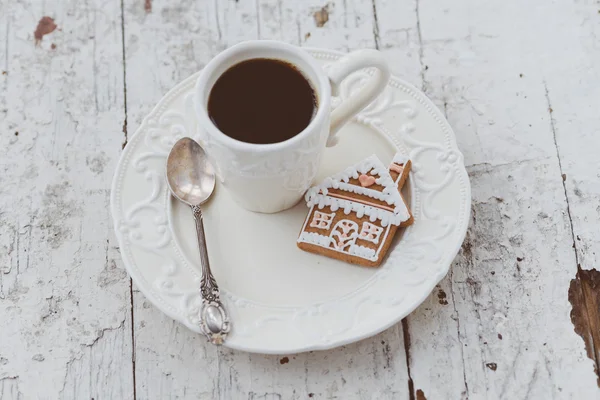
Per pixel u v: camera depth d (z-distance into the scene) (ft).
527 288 1.90
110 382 1.86
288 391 1.84
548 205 1.97
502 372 1.85
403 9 2.17
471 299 1.89
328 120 1.72
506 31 2.14
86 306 1.91
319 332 1.75
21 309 1.91
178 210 1.89
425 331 1.87
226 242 1.86
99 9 2.18
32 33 2.16
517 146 2.02
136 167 1.89
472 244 1.94
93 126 2.07
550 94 2.07
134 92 2.10
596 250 1.93
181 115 1.94
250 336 1.74
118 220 1.84
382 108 1.94
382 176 1.85
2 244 1.97
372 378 1.85
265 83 1.76
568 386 1.83
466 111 2.06
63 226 1.98
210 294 1.77
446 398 1.83
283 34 2.17
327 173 1.93
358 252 1.81
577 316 1.88
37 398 1.86
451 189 1.86
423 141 1.91
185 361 1.87
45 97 2.10
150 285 1.78
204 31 2.17
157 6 2.19
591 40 2.12
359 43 2.15
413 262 1.80
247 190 1.79
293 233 1.87
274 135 1.72
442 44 2.14
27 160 2.04
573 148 2.02
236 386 1.85
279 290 1.81
